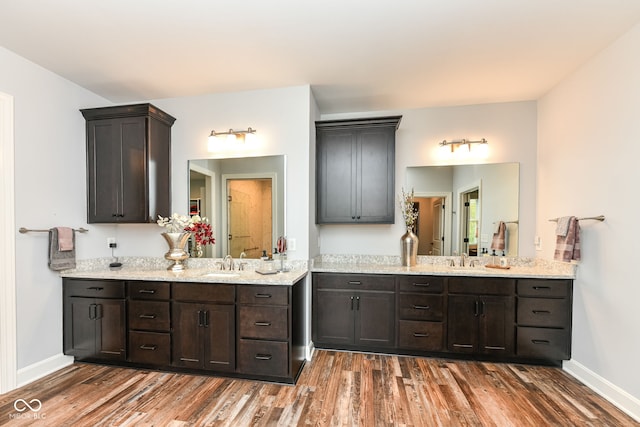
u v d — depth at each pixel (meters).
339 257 3.63
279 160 3.08
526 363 2.82
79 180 3.02
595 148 2.44
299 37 2.22
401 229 3.55
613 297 2.24
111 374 2.65
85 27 2.10
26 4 1.86
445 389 2.39
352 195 3.27
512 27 2.09
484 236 3.40
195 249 3.24
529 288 2.77
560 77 2.82
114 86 3.03
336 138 3.30
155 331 2.69
